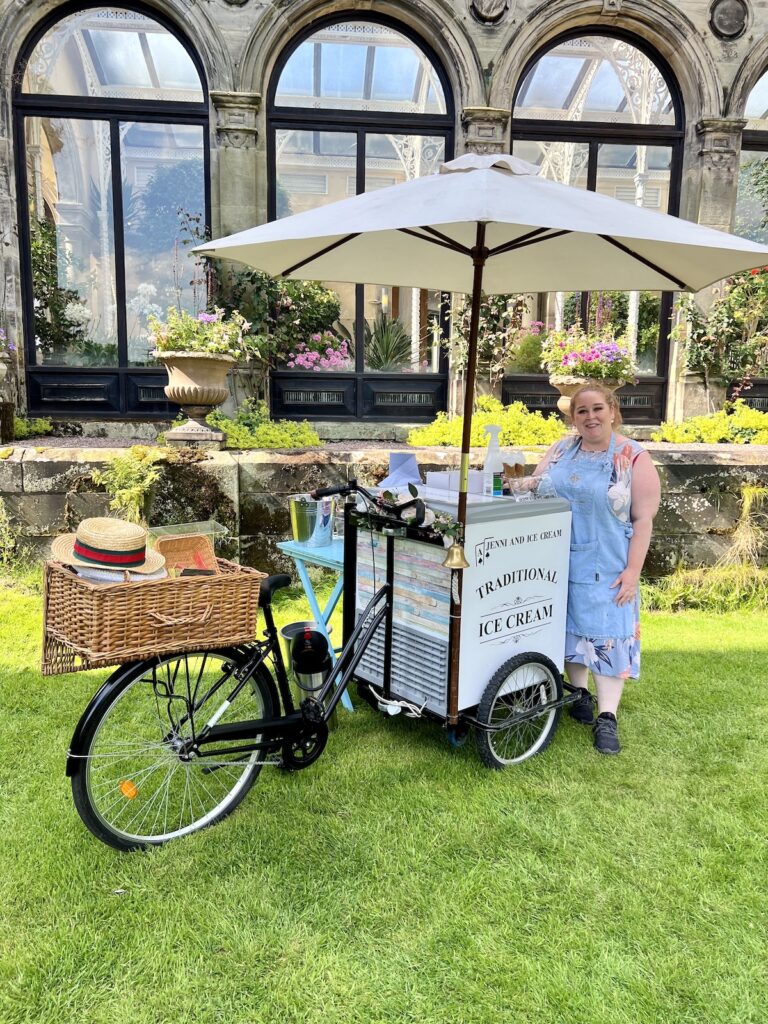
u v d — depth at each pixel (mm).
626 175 7523
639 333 7727
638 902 2158
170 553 2447
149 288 7148
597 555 3074
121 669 2299
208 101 6910
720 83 7168
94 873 2236
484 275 3592
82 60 6828
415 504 2707
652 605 5172
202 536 2518
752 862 2355
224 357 5359
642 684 3789
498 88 6984
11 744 3002
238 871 2268
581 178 7473
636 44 7320
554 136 7328
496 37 6910
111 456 4941
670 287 3238
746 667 4055
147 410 7188
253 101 6727
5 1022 1727
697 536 5305
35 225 6922
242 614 2338
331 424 7285
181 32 6844
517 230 2900
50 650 2240
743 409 6984
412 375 7395
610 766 2949
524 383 7492
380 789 2727
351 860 2318
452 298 7086
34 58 6766
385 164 7266
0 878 2201
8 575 4902
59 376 7055
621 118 7473
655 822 2564
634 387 7695
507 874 2273
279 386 7262
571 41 7254
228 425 5879
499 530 2789
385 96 7230
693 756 3045
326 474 5215
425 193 2229
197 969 1891
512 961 1929
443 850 2383
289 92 7102
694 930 2057
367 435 7324
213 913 2080
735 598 5184
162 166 7016
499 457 3145
